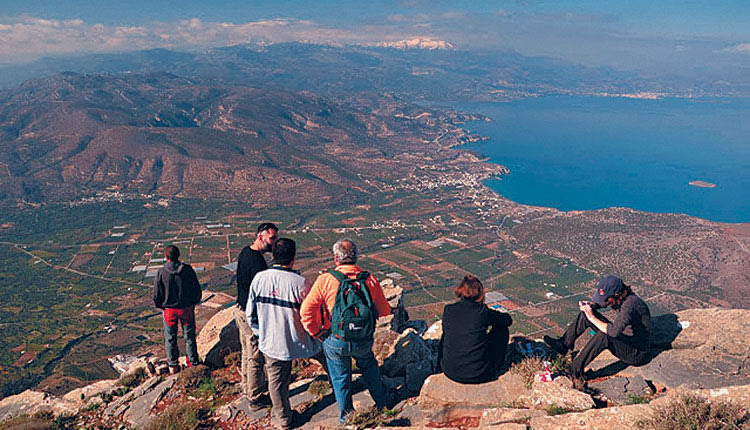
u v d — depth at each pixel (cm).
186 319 1191
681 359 901
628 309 876
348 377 851
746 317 938
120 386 1224
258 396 964
